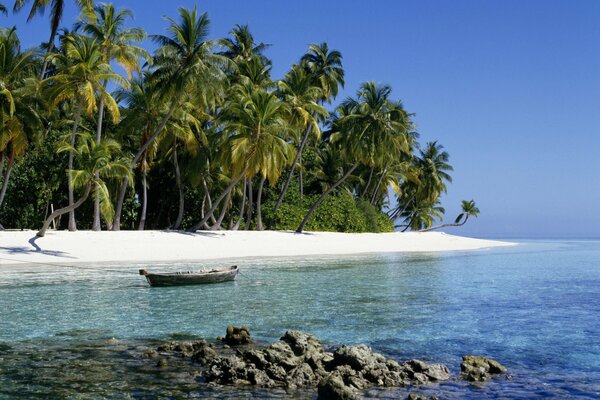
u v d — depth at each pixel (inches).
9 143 1355.8
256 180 2279.8
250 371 362.0
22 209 1809.8
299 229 1975.9
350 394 318.0
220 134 1689.2
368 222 2425.0
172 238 1526.8
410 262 1438.2
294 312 649.6
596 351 459.5
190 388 348.2
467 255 1792.6
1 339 496.4
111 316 615.2
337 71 2192.4
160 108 1632.6
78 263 1152.2
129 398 330.6
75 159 1688.0
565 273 1156.5
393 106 2151.8
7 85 1284.4
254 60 1942.7
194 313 638.5
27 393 340.5
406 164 2753.4
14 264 1093.1
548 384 365.7
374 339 505.7
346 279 1003.3
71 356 431.5
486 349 467.5
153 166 2016.5
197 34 1470.2
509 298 771.4
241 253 1501.0
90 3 1512.1
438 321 594.9
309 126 2021.4
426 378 367.6
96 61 1380.4
